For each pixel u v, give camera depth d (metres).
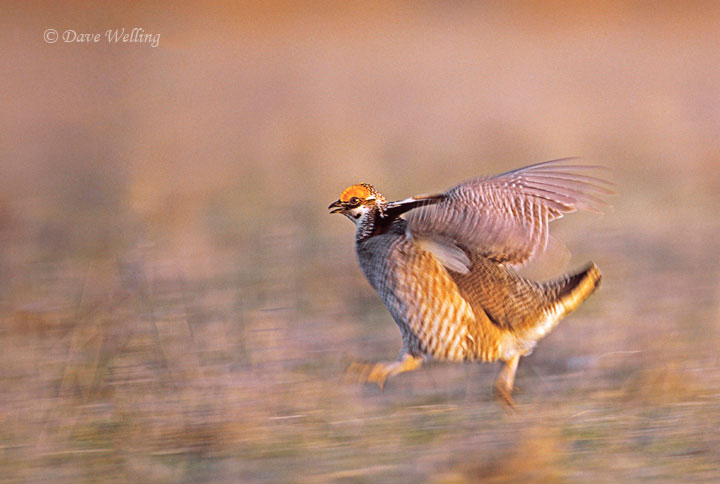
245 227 30.16
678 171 37.09
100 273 24.23
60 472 14.36
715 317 20.33
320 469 14.14
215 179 37.66
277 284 24.06
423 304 16.38
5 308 22.33
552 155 40.62
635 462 14.05
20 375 18.27
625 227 29.06
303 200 34.03
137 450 14.94
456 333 16.41
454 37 74.62
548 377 17.89
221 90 59.62
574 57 66.69
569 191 14.75
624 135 44.06
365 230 17.08
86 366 18.31
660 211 31.00
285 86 60.34
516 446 14.41
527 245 15.10
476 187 15.08
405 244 16.38
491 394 17.20
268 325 20.66
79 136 49.25
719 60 63.91
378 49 70.69
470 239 15.50
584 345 19.45
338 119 50.16
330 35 74.50
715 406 15.83
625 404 16.30
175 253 26.98
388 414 16.39
